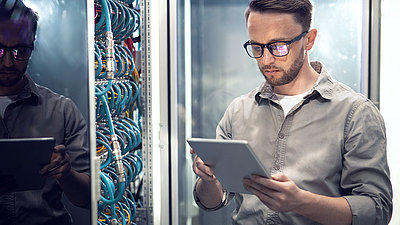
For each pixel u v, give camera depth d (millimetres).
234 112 1731
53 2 1214
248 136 1659
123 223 1947
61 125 1229
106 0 1767
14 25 1175
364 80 2891
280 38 1485
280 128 1582
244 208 1639
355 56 2959
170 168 2547
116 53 1950
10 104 1176
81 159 1256
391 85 2826
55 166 1223
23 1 1187
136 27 2311
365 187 1451
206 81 3115
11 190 1183
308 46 1588
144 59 2467
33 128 1197
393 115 2818
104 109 1774
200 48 3088
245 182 1400
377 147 1480
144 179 2494
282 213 1544
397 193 2725
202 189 1688
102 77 1790
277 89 1634
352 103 1517
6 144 1177
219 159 1354
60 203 1232
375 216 1431
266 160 1608
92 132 1280
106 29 1745
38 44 1202
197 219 3039
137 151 2598
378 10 2828
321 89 1546
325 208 1397
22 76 1188
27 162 1191
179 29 3025
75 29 1231
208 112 3125
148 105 2469
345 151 1512
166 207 2506
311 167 1519
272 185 1328
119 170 1782
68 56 1232
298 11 1483
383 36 2824
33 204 1200
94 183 1299
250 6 1546
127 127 2174
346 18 2949
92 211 1288
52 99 1217
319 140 1526
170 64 2533
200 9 3061
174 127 2539
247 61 3082
